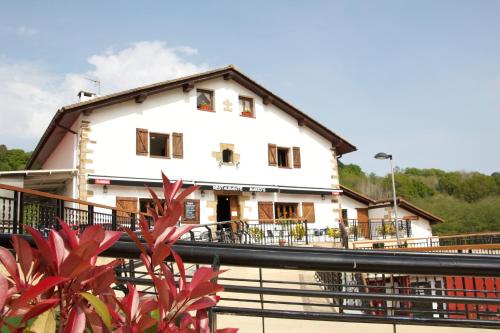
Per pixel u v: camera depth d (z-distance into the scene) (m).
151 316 0.96
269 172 20.72
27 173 15.27
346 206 25.09
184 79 18.48
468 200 63.28
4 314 0.75
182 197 1.09
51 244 0.85
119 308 0.99
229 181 19.45
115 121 17.02
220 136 19.64
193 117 19.05
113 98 16.75
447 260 1.49
